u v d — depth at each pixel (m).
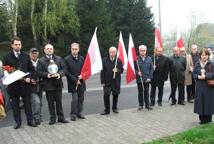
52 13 33.78
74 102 10.36
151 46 46.00
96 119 10.48
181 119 10.40
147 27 45.97
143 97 12.09
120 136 8.58
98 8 41.06
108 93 11.12
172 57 12.91
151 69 11.91
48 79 9.80
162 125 9.66
